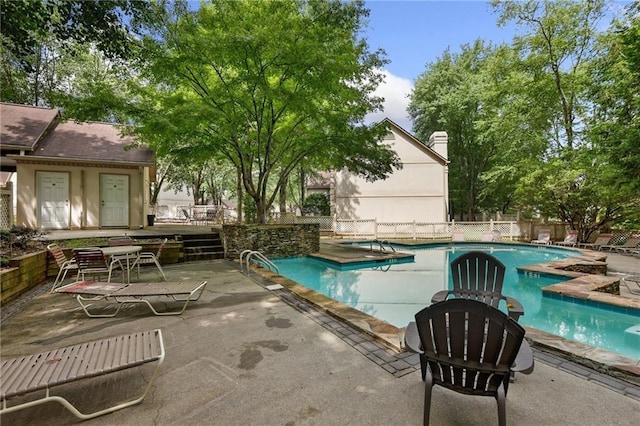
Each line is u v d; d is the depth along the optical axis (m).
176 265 7.90
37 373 2.03
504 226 16.95
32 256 5.55
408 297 6.48
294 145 11.26
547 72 14.92
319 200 20.75
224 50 7.87
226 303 4.68
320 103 9.79
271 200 11.84
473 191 23.52
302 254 10.66
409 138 18.73
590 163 12.84
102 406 2.23
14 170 11.86
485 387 1.88
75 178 10.75
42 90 15.96
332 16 8.64
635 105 9.34
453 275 3.68
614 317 4.82
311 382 2.52
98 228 11.04
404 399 2.29
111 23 7.49
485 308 1.81
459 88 21.58
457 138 23.19
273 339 3.38
